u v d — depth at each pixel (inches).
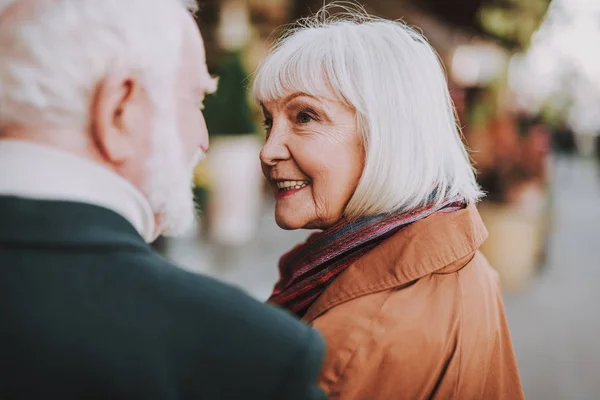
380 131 36.7
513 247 204.7
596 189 654.5
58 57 23.4
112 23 24.2
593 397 137.1
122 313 22.4
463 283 37.0
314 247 39.7
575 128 1070.4
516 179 205.9
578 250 311.4
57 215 23.1
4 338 21.4
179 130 27.5
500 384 39.6
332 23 41.7
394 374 34.4
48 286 22.2
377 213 38.0
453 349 35.4
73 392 21.2
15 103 23.5
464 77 221.6
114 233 23.9
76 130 24.5
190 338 22.6
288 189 39.9
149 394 21.5
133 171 26.2
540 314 191.5
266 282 188.7
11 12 24.4
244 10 204.1
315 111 37.8
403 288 36.0
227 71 177.6
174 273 24.3
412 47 38.6
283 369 22.8
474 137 195.9
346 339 34.6
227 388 22.3
